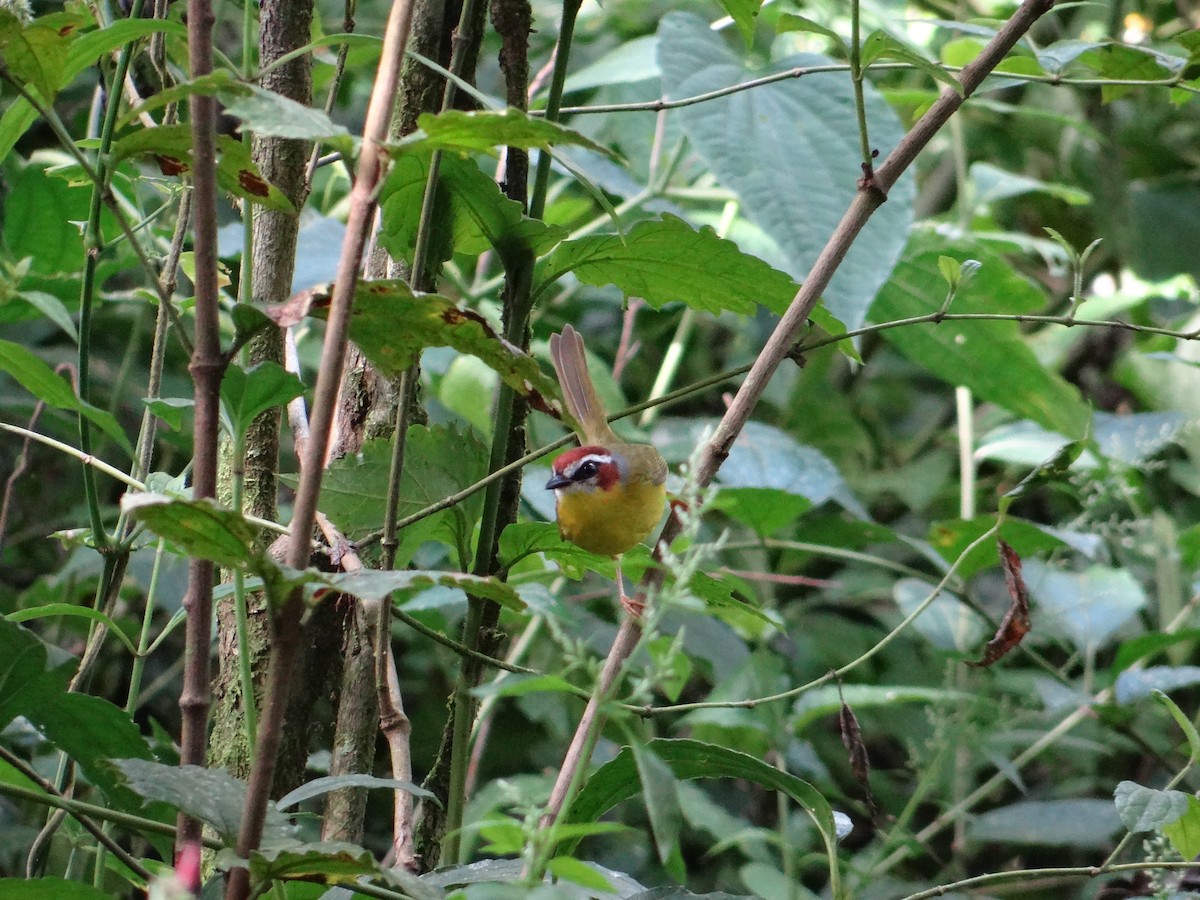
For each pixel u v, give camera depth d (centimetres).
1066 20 1416
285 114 321
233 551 328
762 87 682
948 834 1088
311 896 448
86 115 1103
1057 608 923
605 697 336
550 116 591
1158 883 548
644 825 1038
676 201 1155
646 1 1359
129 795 448
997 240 1136
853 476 1330
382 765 1022
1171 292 1162
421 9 611
